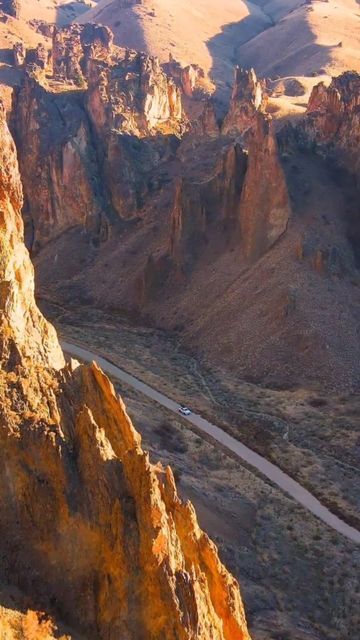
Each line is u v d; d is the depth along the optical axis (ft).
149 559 85.92
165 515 88.53
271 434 240.12
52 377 103.35
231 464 212.84
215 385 283.18
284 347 290.76
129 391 261.65
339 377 273.75
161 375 285.64
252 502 188.34
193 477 187.62
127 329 347.36
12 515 91.50
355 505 196.24
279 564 158.20
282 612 135.85
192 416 248.73
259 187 354.74
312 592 150.51
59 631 83.71
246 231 355.15
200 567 92.94
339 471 216.74
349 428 242.78
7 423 93.81
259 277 328.90
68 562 89.97
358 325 297.12
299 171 364.38
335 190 361.71
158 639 83.92
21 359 100.99
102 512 91.04
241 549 156.66
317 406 260.83
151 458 183.42
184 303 352.49
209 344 315.17
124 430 103.81
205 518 160.25
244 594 135.23
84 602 88.22
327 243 329.11
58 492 91.56
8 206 113.29
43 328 110.73
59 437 94.38
